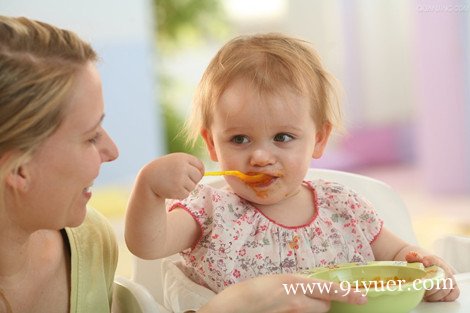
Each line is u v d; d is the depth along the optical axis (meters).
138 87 5.39
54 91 1.23
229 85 1.68
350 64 7.03
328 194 1.84
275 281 1.38
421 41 5.86
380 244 1.82
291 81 1.67
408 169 7.05
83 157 1.29
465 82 5.75
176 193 1.44
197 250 1.71
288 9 6.98
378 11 7.04
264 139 1.65
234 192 1.77
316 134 1.79
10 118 1.20
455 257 1.87
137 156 5.37
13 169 1.24
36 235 1.46
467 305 1.49
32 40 1.24
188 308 1.61
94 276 1.52
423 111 5.92
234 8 6.84
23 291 1.43
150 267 1.91
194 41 6.59
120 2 5.25
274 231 1.73
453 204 5.57
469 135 5.80
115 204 5.17
